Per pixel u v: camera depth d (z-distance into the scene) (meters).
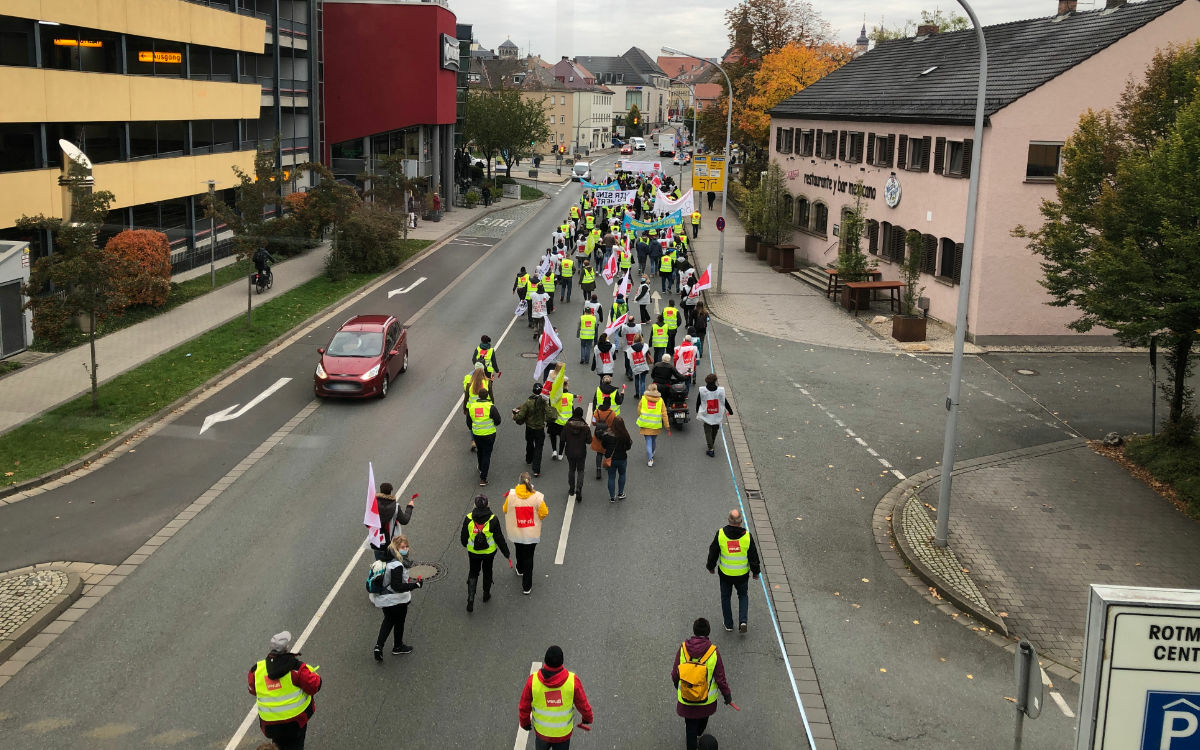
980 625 12.17
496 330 28.23
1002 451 18.69
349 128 54.88
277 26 45.75
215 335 25.77
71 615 11.65
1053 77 26.03
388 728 9.52
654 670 10.78
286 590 12.39
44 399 19.83
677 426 19.92
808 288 37.00
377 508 11.59
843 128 39.44
